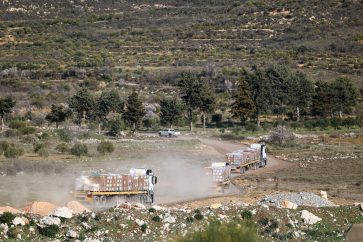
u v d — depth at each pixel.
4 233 86.00
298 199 118.50
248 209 104.31
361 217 109.06
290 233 97.00
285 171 176.12
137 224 93.56
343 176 168.00
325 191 142.25
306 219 104.19
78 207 101.56
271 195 128.12
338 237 96.88
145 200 119.06
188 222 97.00
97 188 116.19
